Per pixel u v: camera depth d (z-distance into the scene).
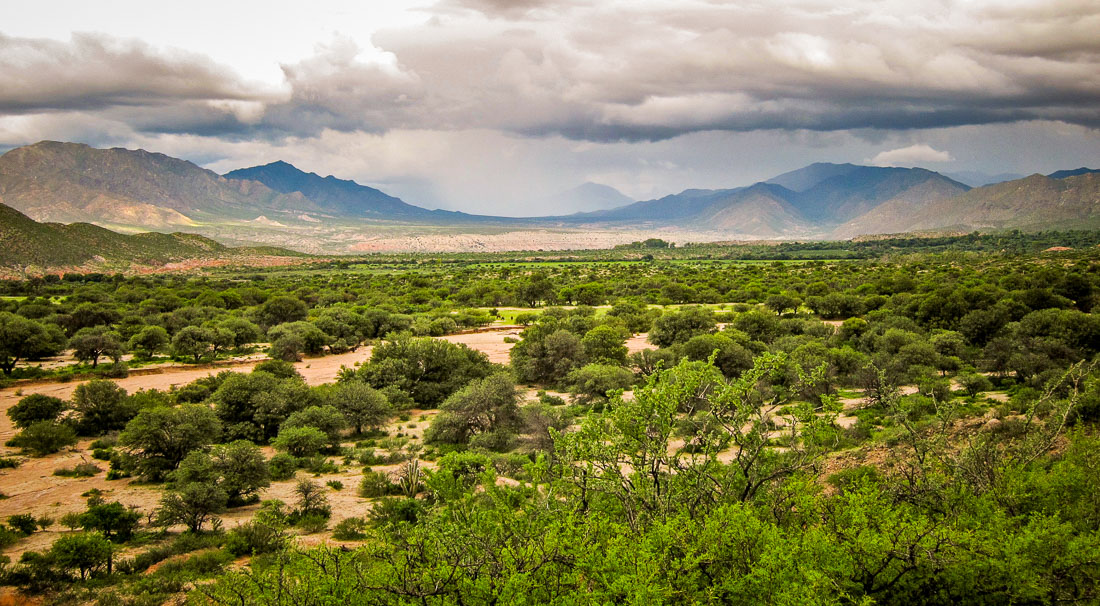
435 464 36.03
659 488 11.54
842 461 20.56
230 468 30.62
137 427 36.22
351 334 89.44
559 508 11.88
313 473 35.56
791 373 37.38
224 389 46.22
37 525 26.58
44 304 116.81
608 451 11.59
